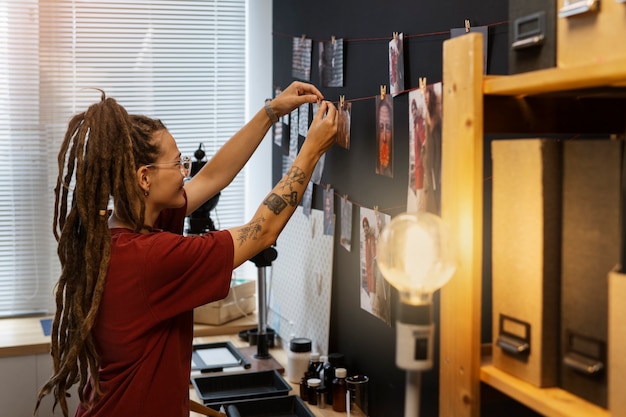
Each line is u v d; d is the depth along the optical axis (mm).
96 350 1802
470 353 1174
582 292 1029
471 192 1158
